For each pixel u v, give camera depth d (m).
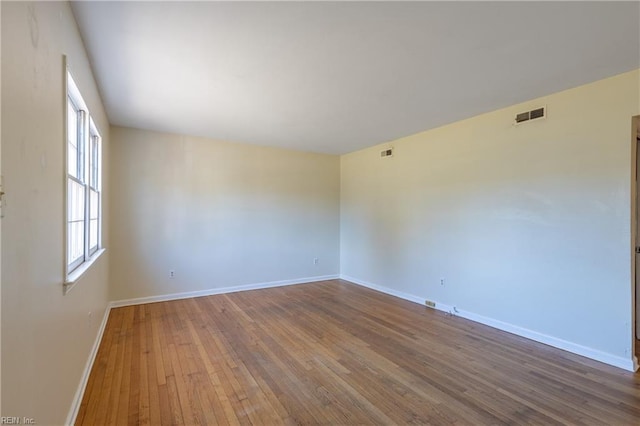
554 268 3.21
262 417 2.08
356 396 2.32
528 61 2.58
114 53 2.45
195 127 4.56
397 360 2.89
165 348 3.12
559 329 3.17
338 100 3.46
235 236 5.45
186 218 5.03
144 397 2.29
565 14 1.96
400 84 3.04
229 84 3.04
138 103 3.56
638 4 1.85
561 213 3.17
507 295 3.62
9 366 1.07
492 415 2.10
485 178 3.87
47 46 1.49
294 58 2.54
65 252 1.80
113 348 3.11
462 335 3.50
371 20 2.04
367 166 5.86
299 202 6.11
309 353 3.04
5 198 1.04
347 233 6.39
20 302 1.16
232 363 2.82
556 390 2.40
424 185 4.70
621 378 2.58
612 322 2.83
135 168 4.65
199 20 2.04
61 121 1.75
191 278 5.07
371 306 4.61
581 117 3.03
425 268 4.68
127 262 4.59
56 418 1.63
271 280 5.81
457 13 1.96
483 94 3.28
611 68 2.68
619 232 2.79
